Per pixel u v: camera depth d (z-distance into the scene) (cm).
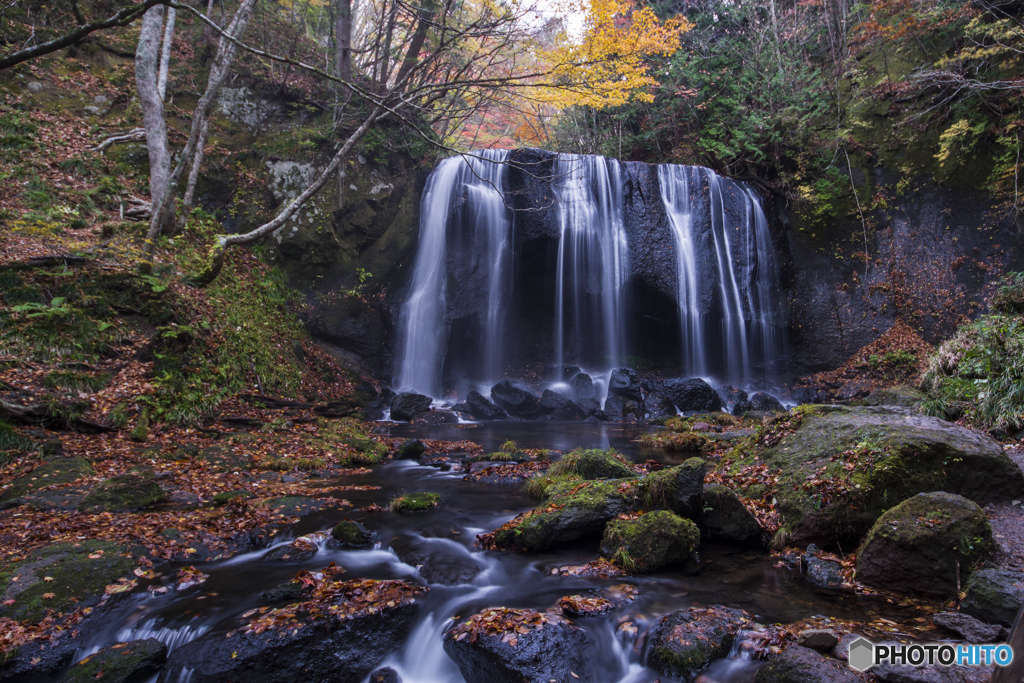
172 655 362
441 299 1802
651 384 1642
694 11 2219
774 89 2006
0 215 1148
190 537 532
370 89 1819
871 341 1764
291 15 1994
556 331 1897
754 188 1989
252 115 1700
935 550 414
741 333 1827
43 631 382
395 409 1466
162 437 896
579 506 543
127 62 1638
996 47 1614
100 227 1271
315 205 1681
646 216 1822
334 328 1652
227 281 1388
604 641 379
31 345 909
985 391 898
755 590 440
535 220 1723
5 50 1420
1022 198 1598
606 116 2273
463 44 1578
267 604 420
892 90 1869
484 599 430
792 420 677
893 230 1812
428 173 1920
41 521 543
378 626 398
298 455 901
